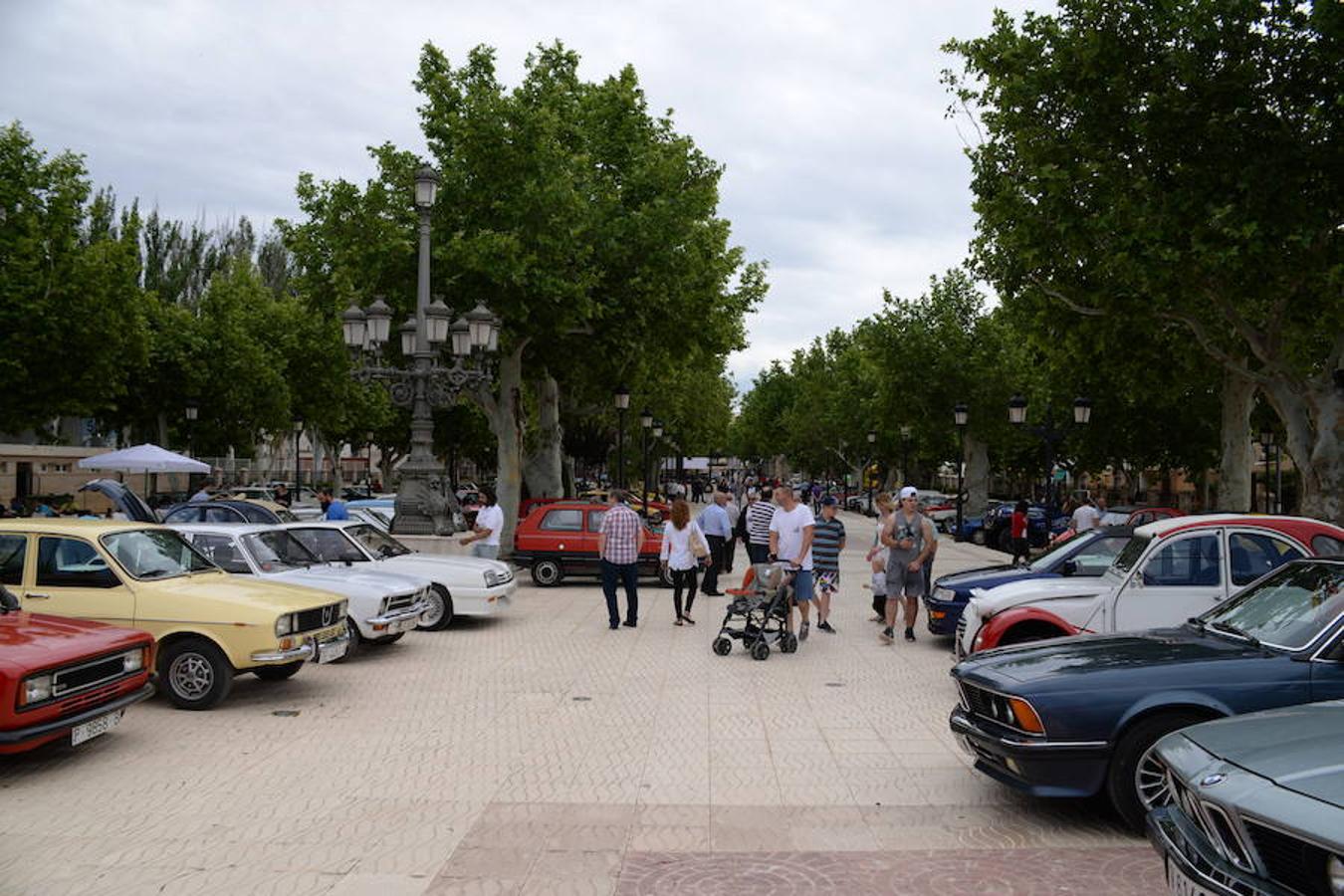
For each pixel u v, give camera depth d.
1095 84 17.44
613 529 14.55
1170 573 9.22
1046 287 20.53
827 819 6.32
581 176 26.33
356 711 9.27
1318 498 17.11
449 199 24.59
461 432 56.81
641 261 26.58
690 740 8.28
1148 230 16.48
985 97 19.14
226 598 9.28
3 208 27.78
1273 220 15.70
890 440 59.06
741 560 29.03
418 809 6.47
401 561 14.30
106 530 9.63
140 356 32.50
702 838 5.95
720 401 62.62
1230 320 18.31
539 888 5.17
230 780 7.10
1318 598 6.38
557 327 25.23
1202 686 5.93
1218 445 36.81
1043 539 31.27
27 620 7.84
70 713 7.19
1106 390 34.88
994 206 19.75
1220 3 16.19
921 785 7.05
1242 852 3.69
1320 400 17.23
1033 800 6.71
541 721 8.91
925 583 13.55
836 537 14.48
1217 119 16.02
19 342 27.64
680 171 27.95
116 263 29.91
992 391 40.94
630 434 52.47
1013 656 6.79
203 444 44.56
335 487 54.91
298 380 47.16
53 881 5.21
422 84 25.92
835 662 11.91
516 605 17.17
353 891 5.11
